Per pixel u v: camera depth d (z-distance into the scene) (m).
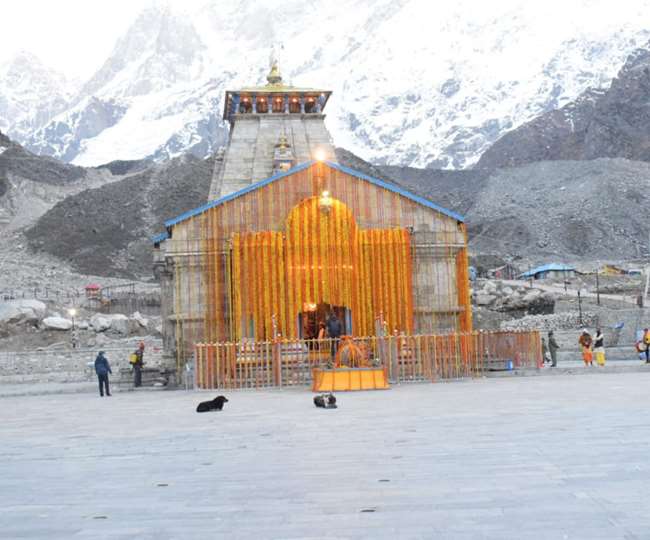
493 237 180.12
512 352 38.06
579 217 183.62
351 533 9.07
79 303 86.50
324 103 62.81
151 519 10.05
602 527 8.91
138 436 18.47
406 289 40.03
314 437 17.08
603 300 82.38
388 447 15.20
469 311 41.38
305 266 39.41
